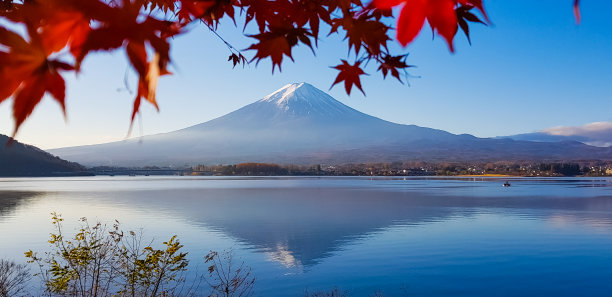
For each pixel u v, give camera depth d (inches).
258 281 824.3
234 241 1299.2
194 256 1040.2
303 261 1031.6
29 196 3255.4
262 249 1175.0
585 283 813.2
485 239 1322.6
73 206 2412.6
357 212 2155.5
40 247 1072.2
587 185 5777.6
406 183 6811.0
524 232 1455.5
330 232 1492.4
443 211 2182.6
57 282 339.0
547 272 901.8
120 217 1875.0
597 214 2007.9
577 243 1243.8
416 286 804.6
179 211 2175.2
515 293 755.4
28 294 453.4
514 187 5177.2
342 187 5216.5
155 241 1229.7
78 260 340.2
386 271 927.0
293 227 1617.9
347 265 989.8
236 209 2313.0
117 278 414.3
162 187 5128.0
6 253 981.2
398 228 1572.3
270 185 5866.1
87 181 7726.4
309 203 2726.4
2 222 1649.9
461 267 953.5
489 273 896.9
